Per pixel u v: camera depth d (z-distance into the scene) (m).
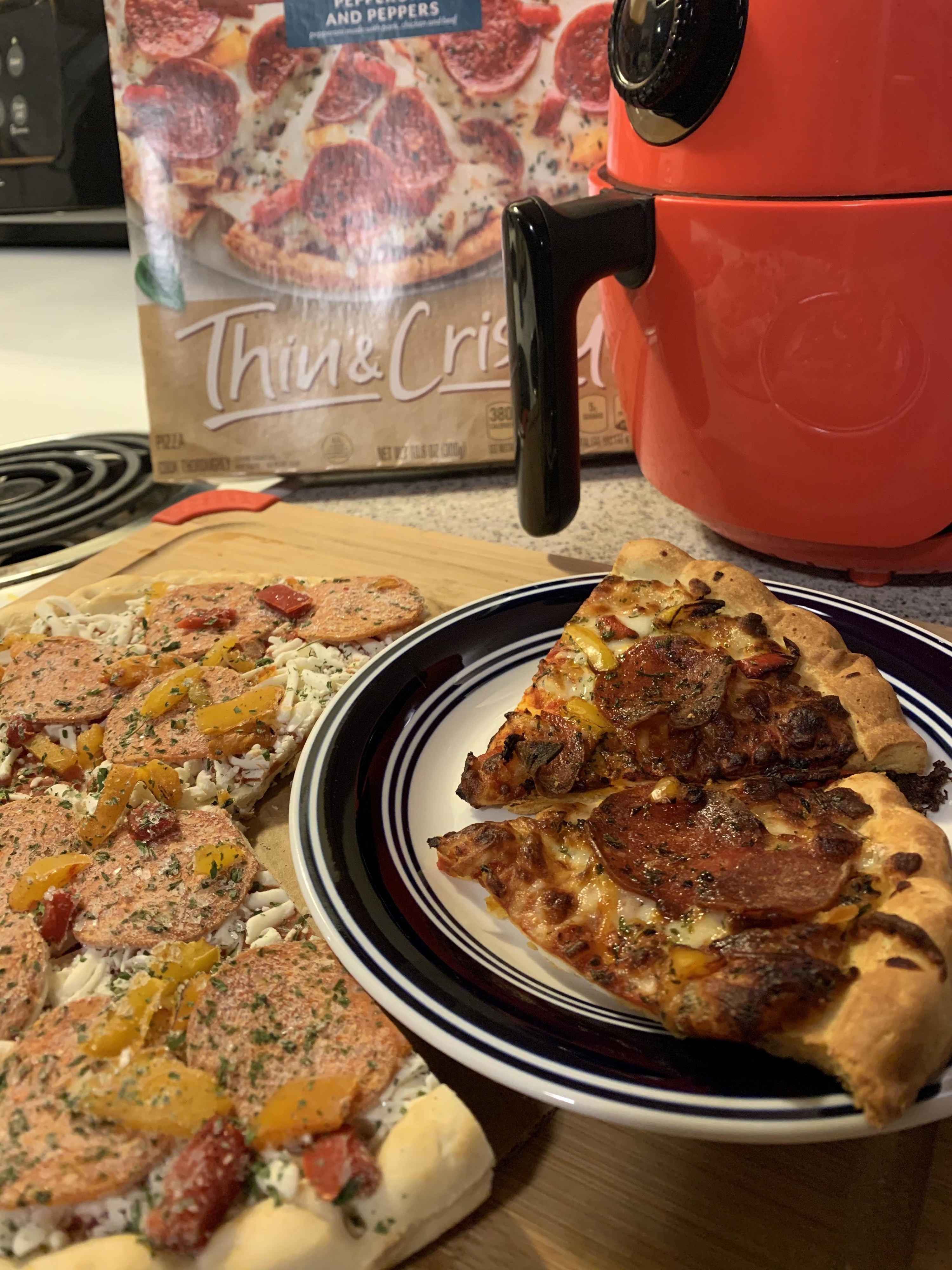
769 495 0.33
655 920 0.22
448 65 0.43
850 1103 0.17
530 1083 0.17
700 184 0.28
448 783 0.28
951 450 0.29
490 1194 0.19
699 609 0.31
